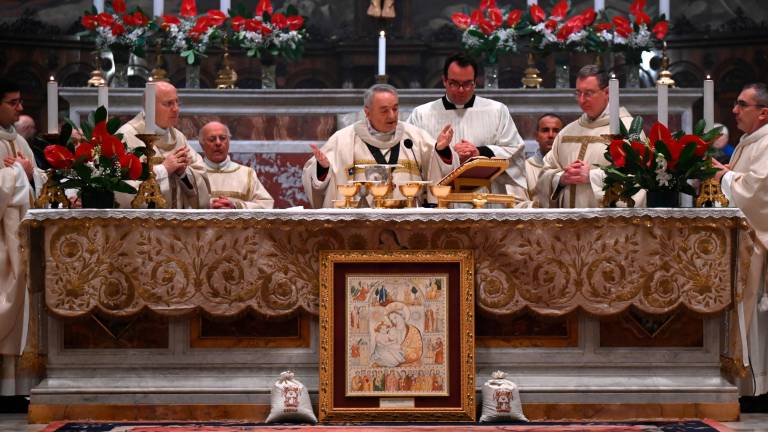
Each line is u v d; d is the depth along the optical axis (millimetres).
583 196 22734
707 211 19516
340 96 29156
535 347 19953
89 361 19875
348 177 22469
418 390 19438
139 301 19547
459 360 19453
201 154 28641
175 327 19891
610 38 29094
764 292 21844
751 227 19578
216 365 19859
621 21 29031
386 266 19562
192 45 29484
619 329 20000
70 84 35875
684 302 19547
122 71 29562
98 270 19562
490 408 19250
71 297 19547
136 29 29156
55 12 36188
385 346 19469
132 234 19594
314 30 37125
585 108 23703
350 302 19500
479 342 19953
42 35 35719
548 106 29031
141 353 19891
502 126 25094
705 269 19578
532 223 19516
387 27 32188
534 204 23266
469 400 19359
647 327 20016
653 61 31828
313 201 22016
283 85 36781
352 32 37062
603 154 22438
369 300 19516
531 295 19609
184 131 29219
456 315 19516
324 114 29406
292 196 29312
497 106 25344
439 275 19547
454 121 25188
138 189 21047
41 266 19828
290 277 19641
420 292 19547
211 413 19703
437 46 36625
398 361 19453
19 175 21734
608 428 18625
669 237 19578
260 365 19844
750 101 22656
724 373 20594
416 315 19500
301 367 19875
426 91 29141
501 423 19234
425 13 37344
